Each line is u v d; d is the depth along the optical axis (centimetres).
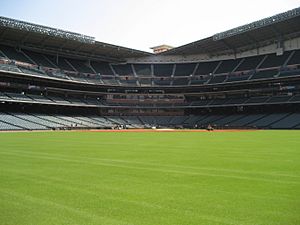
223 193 786
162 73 9275
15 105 7181
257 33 7662
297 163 1338
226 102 8169
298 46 7662
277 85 7606
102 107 8475
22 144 2527
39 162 1398
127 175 1055
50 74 7500
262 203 689
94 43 7944
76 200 726
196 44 8462
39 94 7625
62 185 894
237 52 8831
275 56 7931
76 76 8150
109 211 638
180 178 995
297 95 7112
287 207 657
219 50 9038
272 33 7688
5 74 6662
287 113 7100
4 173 1098
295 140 2959
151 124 8488
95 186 878
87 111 8562
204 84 8388
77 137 3725
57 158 1557
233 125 7406
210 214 614
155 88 8894
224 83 8012
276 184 895
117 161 1435
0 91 6881
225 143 2620
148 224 560
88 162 1400
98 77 8638
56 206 677
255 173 1083
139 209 651
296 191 804
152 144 2556
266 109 7762
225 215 607
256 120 7262
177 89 8950
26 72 6900
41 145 2427
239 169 1176
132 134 4691
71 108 8244
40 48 7862
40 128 6444
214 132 5362
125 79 9000
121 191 815
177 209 650
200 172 1113
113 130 6800
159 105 8988
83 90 8438
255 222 566
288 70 7244
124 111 8925
